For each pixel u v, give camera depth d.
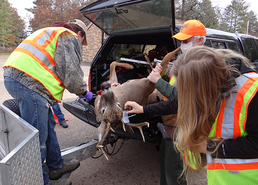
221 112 1.21
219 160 1.26
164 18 2.96
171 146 1.99
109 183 2.73
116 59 4.63
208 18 20.66
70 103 3.40
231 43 4.23
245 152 1.12
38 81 2.00
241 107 1.13
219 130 1.24
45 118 2.12
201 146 1.26
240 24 31.86
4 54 37.91
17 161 1.32
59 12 42.12
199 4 20.20
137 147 3.82
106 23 3.91
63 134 4.17
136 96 2.43
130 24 3.68
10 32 55.56
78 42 2.29
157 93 3.04
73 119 5.07
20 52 2.01
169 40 4.32
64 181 2.31
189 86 1.11
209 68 1.06
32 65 1.97
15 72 1.96
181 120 1.20
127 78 4.18
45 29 2.16
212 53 1.10
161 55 4.25
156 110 1.87
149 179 2.85
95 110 2.39
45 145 2.18
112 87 2.58
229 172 1.25
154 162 3.30
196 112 1.12
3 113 2.18
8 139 2.19
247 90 1.11
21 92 1.98
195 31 2.39
